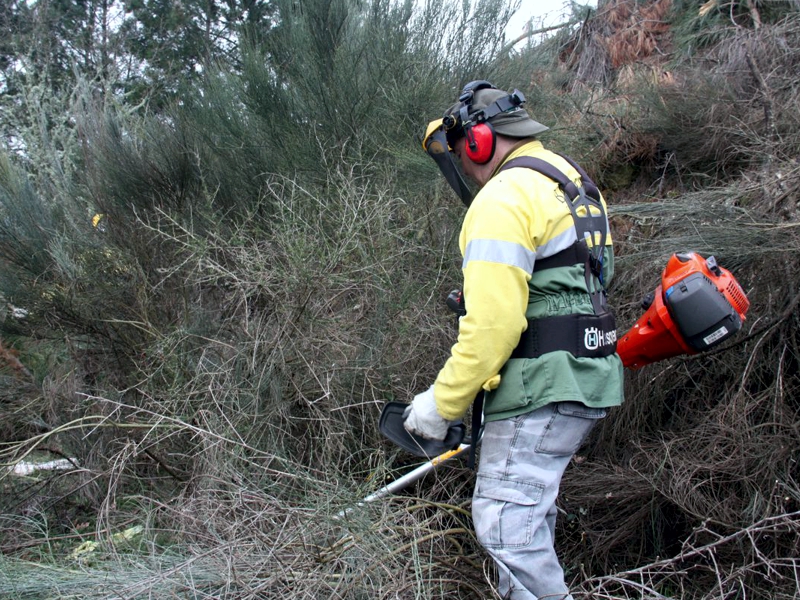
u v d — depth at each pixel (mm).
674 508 2547
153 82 7020
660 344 2045
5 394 3498
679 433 2725
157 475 3041
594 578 2012
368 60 3889
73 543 2709
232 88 4012
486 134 1975
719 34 5121
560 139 4086
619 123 4328
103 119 3861
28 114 5137
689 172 4102
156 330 3299
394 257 3006
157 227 3559
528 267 1755
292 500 2404
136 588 1895
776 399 2484
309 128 3797
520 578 1848
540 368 1812
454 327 3086
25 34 7664
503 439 1867
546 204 1816
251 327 2980
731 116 3742
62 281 3525
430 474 2752
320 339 2918
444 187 3525
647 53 5559
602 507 2645
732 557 2338
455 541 2221
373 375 2908
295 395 2967
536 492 1840
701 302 1941
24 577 2090
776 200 2770
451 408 1798
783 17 4820
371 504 2164
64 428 2635
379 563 1896
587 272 1869
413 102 3643
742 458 2418
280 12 4133
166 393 2984
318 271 2863
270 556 1910
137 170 3596
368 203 3148
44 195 4227
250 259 3031
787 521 2033
